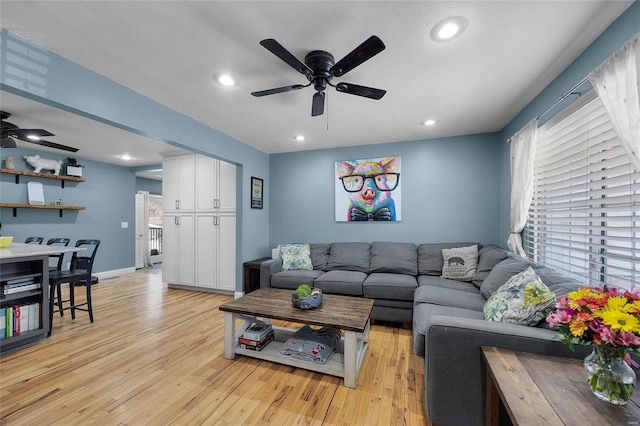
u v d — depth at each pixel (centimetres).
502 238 337
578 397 98
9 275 252
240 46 178
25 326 251
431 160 378
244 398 179
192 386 191
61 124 321
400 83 224
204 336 272
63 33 165
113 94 221
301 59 189
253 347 229
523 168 257
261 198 442
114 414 163
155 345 252
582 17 150
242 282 394
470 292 262
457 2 140
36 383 193
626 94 134
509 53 183
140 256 655
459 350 140
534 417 88
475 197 359
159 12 148
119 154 474
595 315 97
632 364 107
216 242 428
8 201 416
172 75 213
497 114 292
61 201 476
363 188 407
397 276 329
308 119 306
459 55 186
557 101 196
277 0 139
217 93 243
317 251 399
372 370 213
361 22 155
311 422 159
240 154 390
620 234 159
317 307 226
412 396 182
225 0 139
